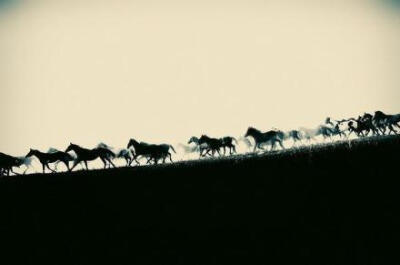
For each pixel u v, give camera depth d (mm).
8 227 9203
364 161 10898
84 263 6480
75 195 12469
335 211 7078
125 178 14828
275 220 7125
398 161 10172
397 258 5000
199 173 13641
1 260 6988
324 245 5707
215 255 5965
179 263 5906
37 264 6711
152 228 7848
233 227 7090
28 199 12414
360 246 5492
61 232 8477
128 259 6398
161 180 13273
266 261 5465
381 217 6438
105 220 9062
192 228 7414
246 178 11289
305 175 10328
